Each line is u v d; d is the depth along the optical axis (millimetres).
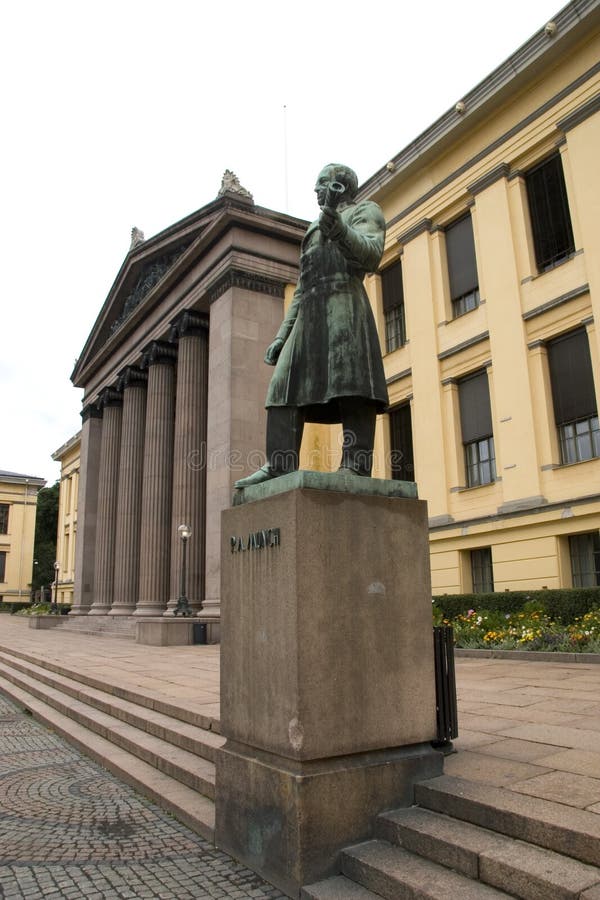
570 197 17891
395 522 4715
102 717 9156
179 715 7863
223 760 4781
